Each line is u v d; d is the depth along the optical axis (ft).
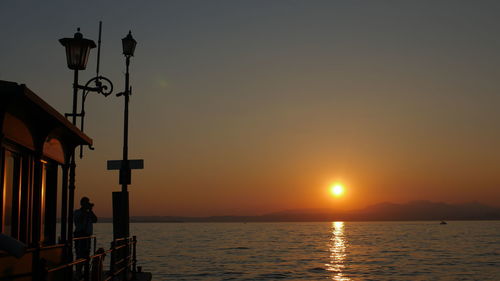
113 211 50.08
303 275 133.28
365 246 292.20
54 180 30.76
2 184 22.81
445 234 529.86
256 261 179.63
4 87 21.12
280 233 606.14
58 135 30.42
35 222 27.25
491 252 230.89
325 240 386.11
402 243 329.93
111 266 39.34
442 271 144.36
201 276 128.77
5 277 22.48
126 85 51.90
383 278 126.62
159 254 215.72
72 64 36.99
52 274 29.25
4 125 22.35
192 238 433.07
